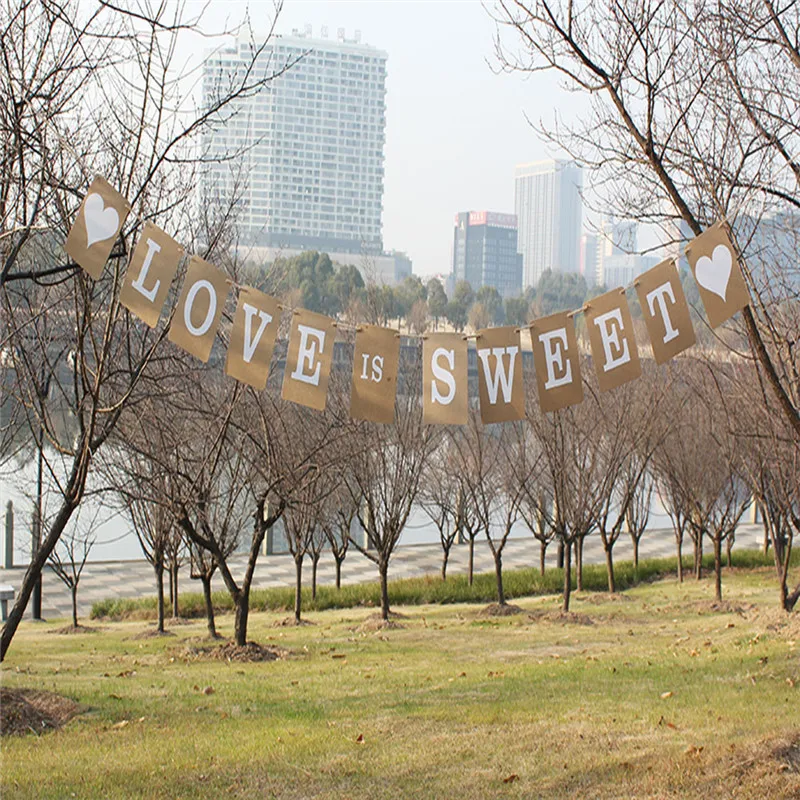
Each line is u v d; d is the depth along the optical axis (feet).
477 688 30.27
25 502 69.46
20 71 20.24
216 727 25.07
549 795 18.83
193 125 23.21
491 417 19.03
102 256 17.15
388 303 75.77
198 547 44.96
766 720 23.38
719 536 54.70
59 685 31.48
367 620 49.85
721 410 48.16
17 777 20.26
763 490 43.65
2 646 22.93
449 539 66.59
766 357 20.06
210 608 44.98
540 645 41.34
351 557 81.35
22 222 20.83
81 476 22.57
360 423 47.47
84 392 22.94
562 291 216.95
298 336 18.60
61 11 20.67
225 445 40.09
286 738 23.54
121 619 55.52
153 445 35.09
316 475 40.11
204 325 17.83
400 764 21.09
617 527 61.62
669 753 20.94
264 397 39.55
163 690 30.68
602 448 58.54
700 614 49.67
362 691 30.30
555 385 18.84
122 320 28.37
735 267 17.57
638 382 57.77
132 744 23.18
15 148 19.86
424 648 40.98
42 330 27.81
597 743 22.21
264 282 39.47
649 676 31.30
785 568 44.88
